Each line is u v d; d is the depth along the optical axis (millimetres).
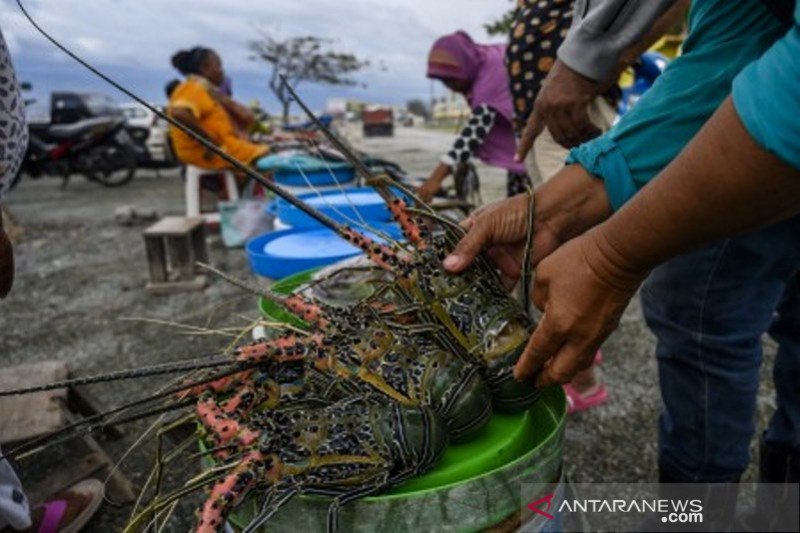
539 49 2035
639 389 2541
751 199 687
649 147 1115
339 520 955
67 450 1918
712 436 1449
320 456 964
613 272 861
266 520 896
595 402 2383
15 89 1315
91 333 3410
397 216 1297
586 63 1548
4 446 1641
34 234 6219
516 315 1217
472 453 1101
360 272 1560
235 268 4527
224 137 5215
